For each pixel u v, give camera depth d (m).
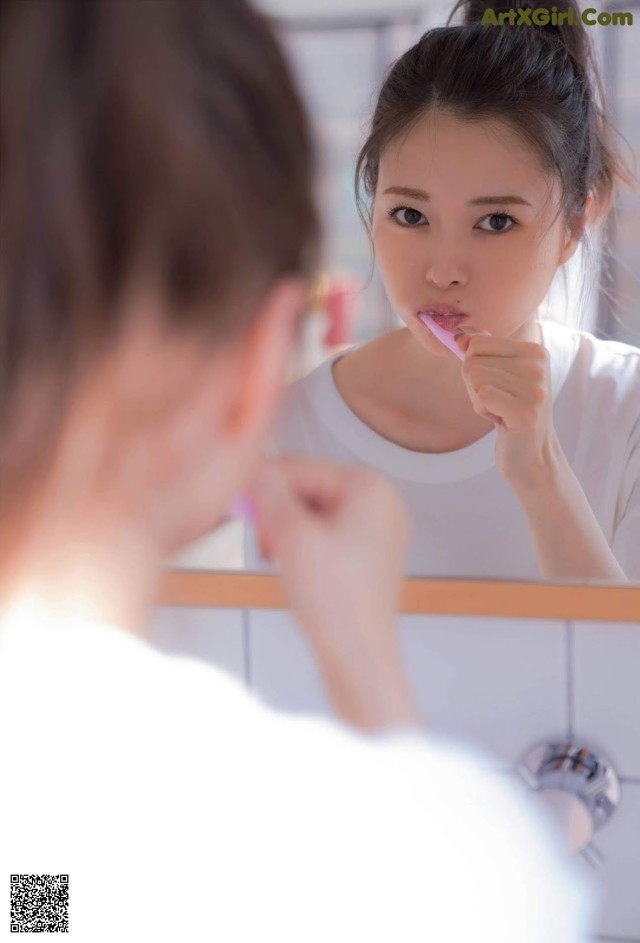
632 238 0.68
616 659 0.74
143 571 0.28
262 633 0.78
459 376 0.70
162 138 0.23
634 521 0.71
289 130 0.25
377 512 0.42
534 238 0.68
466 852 0.40
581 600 0.72
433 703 0.77
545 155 0.67
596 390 0.70
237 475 0.28
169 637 0.79
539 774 0.75
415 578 0.74
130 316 0.24
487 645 0.76
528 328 0.70
